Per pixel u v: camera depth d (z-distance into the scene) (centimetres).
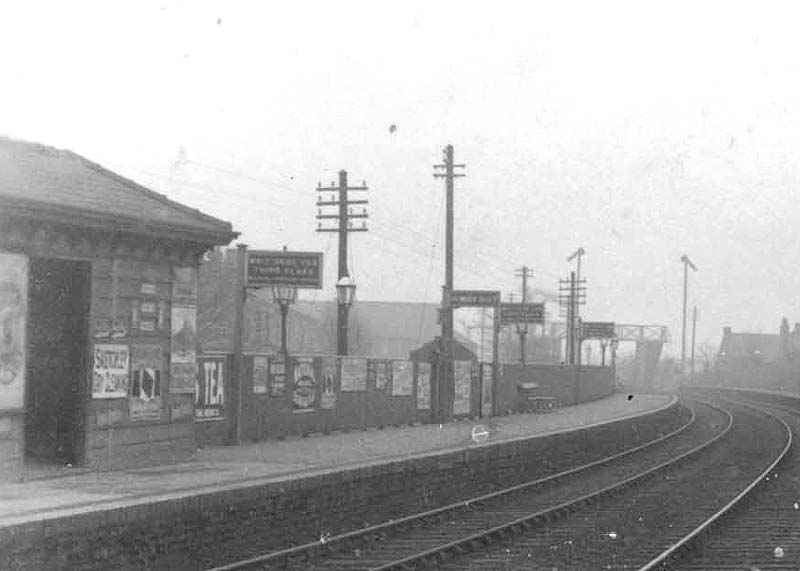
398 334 12075
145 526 1479
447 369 4353
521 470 3067
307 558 1590
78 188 2142
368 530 1786
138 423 2181
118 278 2120
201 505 1595
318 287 2831
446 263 4938
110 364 2102
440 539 1814
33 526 1287
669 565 1577
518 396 5541
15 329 1877
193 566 1544
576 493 2566
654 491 2631
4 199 1784
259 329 7919
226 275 6869
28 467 2000
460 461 2597
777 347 15375
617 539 1841
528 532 1920
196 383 2630
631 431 4853
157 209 2269
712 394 10238
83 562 1367
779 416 6438
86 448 2036
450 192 4978
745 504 2344
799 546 1784
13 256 1869
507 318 5912
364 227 4528
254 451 2611
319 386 3353
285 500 1822
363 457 2442
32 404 2080
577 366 6931
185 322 2330
